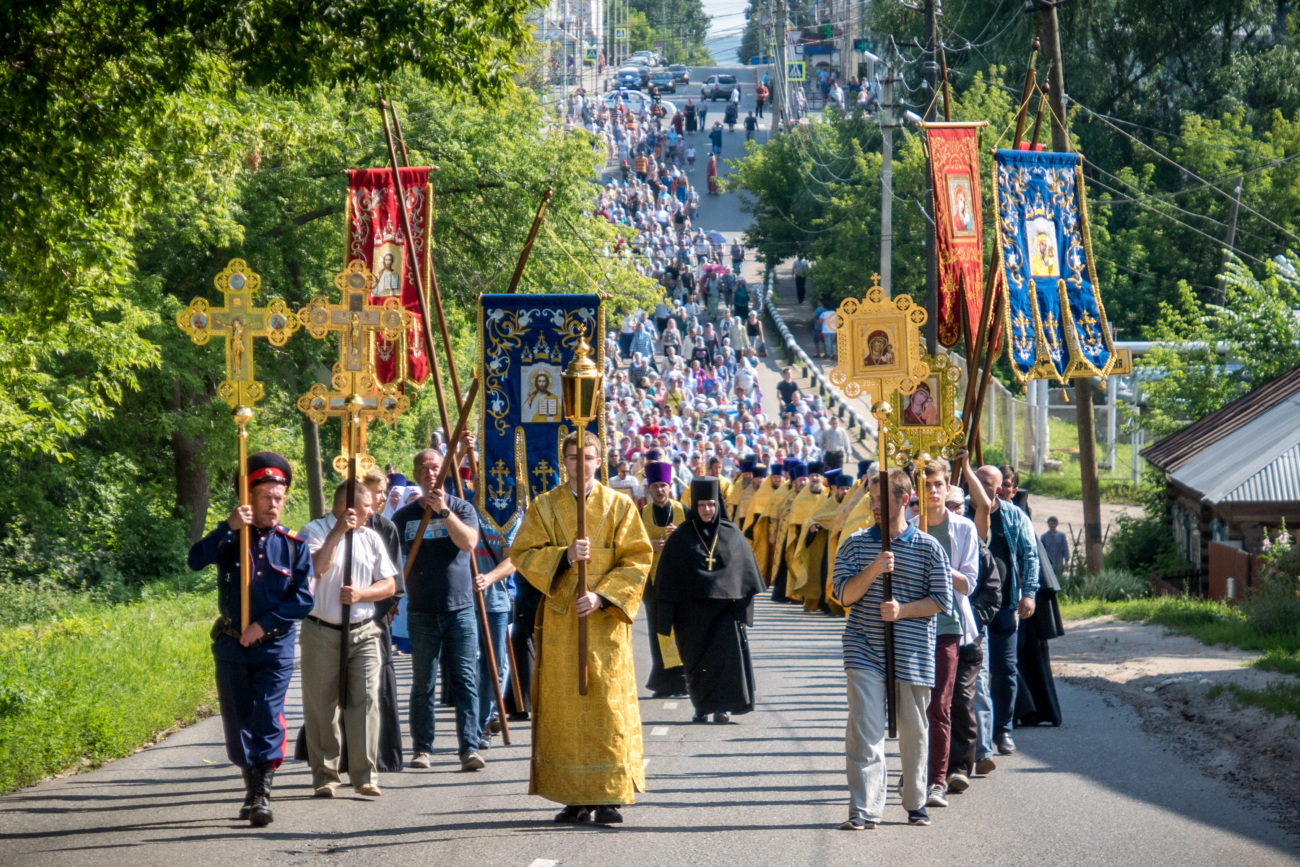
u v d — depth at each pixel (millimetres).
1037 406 78250
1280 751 18906
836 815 16156
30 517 45156
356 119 47750
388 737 18312
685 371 85250
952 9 110312
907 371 17047
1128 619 35469
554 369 22094
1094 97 103875
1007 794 17219
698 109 195875
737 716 23250
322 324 18281
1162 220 98812
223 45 20078
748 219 149125
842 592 15758
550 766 15688
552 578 15883
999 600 17797
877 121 116000
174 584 46781
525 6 20016
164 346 43844
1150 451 53500
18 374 29047
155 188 21719
